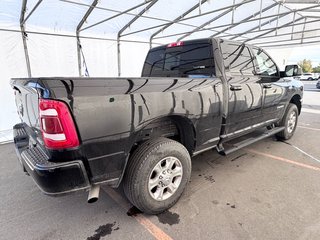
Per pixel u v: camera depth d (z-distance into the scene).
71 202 2.48
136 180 1.99
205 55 2.79
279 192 2.55
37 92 1.57
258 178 2.90
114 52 8.62
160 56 3.50
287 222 2.04
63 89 1.50
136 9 6.96
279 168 3.19
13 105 6.24
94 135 1.65
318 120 6.57
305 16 10.30
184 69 3.08
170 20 8.22
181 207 2.30
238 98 2.82
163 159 2.14
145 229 2.01
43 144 1.71
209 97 2.44
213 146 2.76
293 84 4.23
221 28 10.09
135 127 1.86
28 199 2.56
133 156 2.03
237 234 1.91
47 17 6.36
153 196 2.12
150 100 1.93
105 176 1.80
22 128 2.58
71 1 5.69
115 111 1.72
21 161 2.09
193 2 7.27
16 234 1.99
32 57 6.50
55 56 7.00
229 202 2.38
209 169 3.20
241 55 3.07
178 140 2.60
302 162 3.39
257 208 2.26
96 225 2.08
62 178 1.60
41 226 2.09
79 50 7.55
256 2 8.14
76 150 1.60
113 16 6.69
